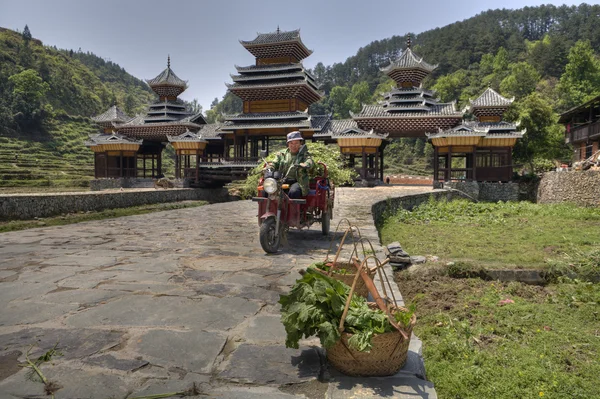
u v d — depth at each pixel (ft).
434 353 13.25
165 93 133.39
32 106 296.92
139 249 22.24
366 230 29.89
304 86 109.60
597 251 24.93
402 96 113.60
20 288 14.37
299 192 22.62
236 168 109.70
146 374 8.25
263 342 9.96
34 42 450.71
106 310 12.07
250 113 115.44
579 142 119.75
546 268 23.16
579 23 511.81
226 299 13.26
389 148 317.63
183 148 111.75
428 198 70.33
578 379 11.76
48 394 7.43
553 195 83.76
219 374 8.33
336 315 8.75
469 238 34.04
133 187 120.06
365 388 7.86
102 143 123.03
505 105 104.73
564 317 17.24
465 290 20.68
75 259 19.43
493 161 115.55
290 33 115.85
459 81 352.49
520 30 568.41
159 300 13.09
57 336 10.09
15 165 207.21
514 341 14.69
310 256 20.57
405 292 20.70
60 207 47.42
